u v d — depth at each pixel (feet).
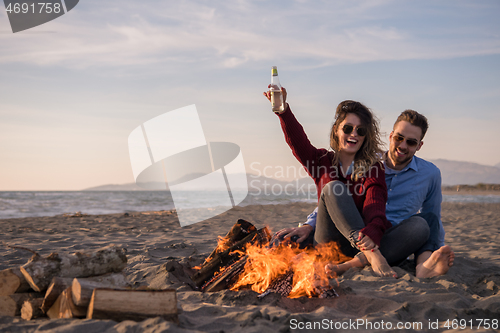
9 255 11.69
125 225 24.03
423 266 7.96
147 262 10.36
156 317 4.61
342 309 5.92
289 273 6.70
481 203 54.60
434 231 8.51
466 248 14.37
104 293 4.62
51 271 5.41
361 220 6.93
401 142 8.66
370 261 8.00
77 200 77.30
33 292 5.60
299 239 8.00
